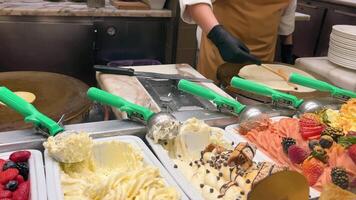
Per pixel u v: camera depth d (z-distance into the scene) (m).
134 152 0.73
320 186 0.70
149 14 2.22
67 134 0.70
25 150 0.70
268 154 0.81
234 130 0.87
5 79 1.10
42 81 1.11
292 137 0.85
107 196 0.60
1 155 0.69
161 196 0.61
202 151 0.77
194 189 0.64
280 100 0.99
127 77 1.19
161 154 0.74
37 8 2.05
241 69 1.37
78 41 2.16
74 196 0.62
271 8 1.58
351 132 0.84
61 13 2.06
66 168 0.68
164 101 1.00
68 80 1.14
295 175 0.58
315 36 3.18
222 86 1.21
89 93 0.88
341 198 0.60
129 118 0.85
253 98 1.07
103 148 0.73
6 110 0.88
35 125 0.75
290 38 1.91
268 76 1.32
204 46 1.64
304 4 3.26
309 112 0.96
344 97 1.09
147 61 2.31
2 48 2.07
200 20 1.34
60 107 0.94
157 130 0.77
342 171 0.68
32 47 2.11
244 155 0.69
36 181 0.62
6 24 2.02
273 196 0.57
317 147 0.76
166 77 1.19
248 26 1.59
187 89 0.96
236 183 0.66
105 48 2.24
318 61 1.58
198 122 0.80
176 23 2.27
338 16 2.91
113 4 2.28
